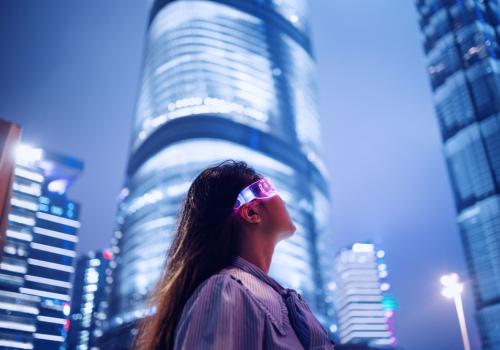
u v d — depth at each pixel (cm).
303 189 15712
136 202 14462
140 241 13175
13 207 10975
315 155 17350
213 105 15050
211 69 15800
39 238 14688
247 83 16188
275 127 15938
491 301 14250
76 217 15838
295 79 18112
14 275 10650
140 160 15600
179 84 15638
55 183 15938
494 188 14775
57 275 14375
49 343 12912
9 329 10231
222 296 137
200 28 16625
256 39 17550
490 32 16675
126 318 11831
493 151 15062
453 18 17438
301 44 19575
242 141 14850
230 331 129
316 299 13525
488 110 15488
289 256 13500
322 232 15975
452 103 16875
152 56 17488
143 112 16688
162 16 17925
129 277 12712
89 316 17075
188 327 135
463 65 16662
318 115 18912
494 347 13912
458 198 16200
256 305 140
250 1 18325
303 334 150
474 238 15288
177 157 14100
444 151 17025
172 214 12875
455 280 3275
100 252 19175
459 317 3234
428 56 18525
